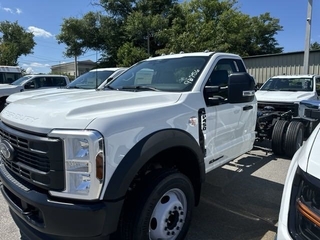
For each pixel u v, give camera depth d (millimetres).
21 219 2408
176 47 22109
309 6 12297
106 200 1971
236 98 2959
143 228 2262
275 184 4391
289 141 5508
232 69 3699
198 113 2916
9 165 2467
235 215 3406
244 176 4738
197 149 2773
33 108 2346
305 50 12672
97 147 1938
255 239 2898
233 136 3688
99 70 8492
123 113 2211
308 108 3748
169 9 29219
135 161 2100
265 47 44438
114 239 2295
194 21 24484
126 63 26312
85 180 1943
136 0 30484
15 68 17203
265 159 5660
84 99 2535
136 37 28812
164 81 3324
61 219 1961
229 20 28328
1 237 2904
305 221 1502
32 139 2051
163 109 2523
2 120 2598
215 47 22219
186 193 2643
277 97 7387
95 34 31219
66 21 30844
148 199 2266
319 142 1851
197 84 3064
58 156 1958
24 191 2139
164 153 2564
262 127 5910
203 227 3125
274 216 3385
